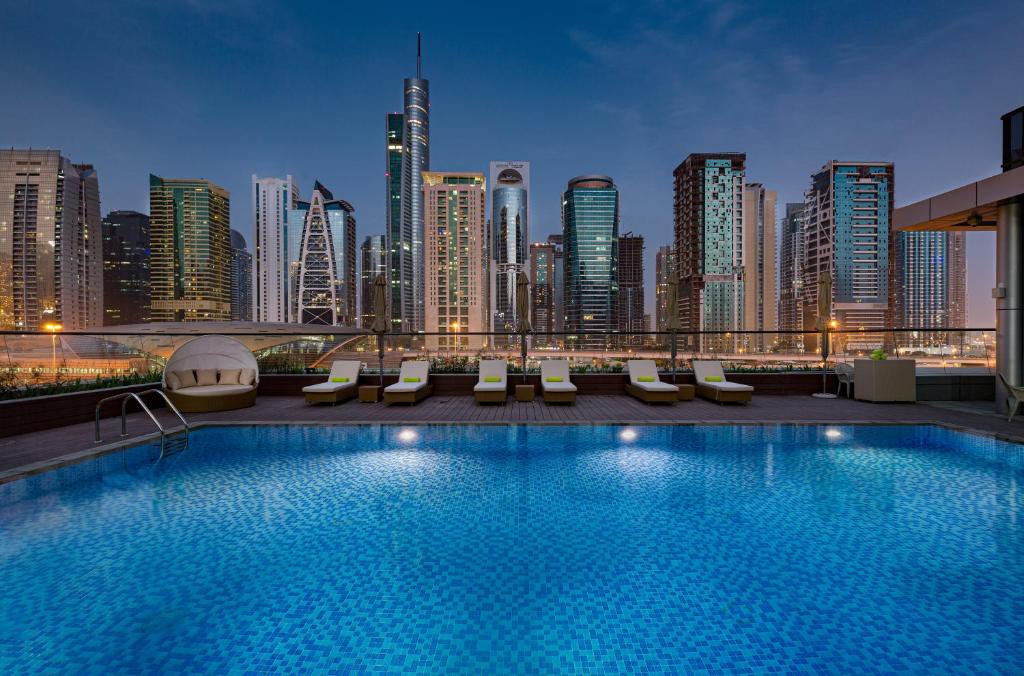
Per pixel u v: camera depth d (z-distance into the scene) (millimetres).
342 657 2498
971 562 3426
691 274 180000
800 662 2457
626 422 7531
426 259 170375
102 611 2885
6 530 4000
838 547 3668
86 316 153625
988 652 2516
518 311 10688
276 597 3039
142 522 4172
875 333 10141
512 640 2627
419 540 3830
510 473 5441
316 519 4230
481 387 9242
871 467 5602
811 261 181625
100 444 6227
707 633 2682
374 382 10688
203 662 2459
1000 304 7844
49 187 145500
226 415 8203
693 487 4965
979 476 5270
